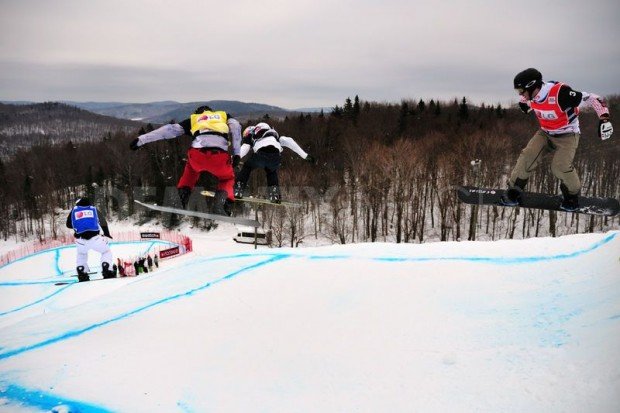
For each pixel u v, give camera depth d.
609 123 5.90
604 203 6.79
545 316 5.41
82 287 18.70
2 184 55.75
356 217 36.81
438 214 39.75
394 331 5.70
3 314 17.98
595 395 3.68
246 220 9.20
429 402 4.25
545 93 6.07
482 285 6.80
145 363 5.37
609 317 4.87
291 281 7.72
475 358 4.79
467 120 52.41
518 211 34.06
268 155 7.32
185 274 9.33
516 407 3.90
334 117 56.38
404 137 46.78
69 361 5.50
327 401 4.50
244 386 4.86
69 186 60.31
